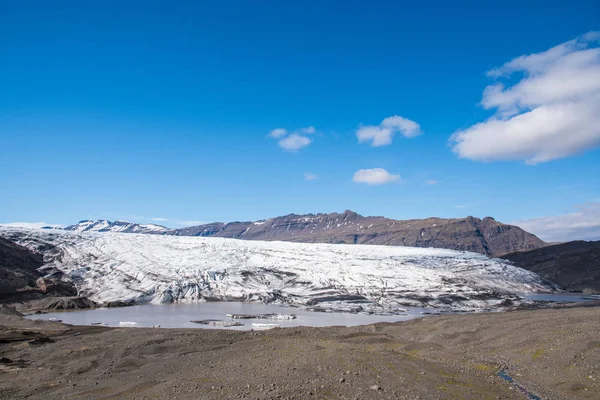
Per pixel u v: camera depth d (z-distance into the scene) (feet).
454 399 87.10
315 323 238.27
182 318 252.62
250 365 110.63
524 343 133.28
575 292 458.09
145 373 109.70
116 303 319.47
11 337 159.12
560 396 94.22
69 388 98.58
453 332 164.25
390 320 253.85
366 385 91.04
